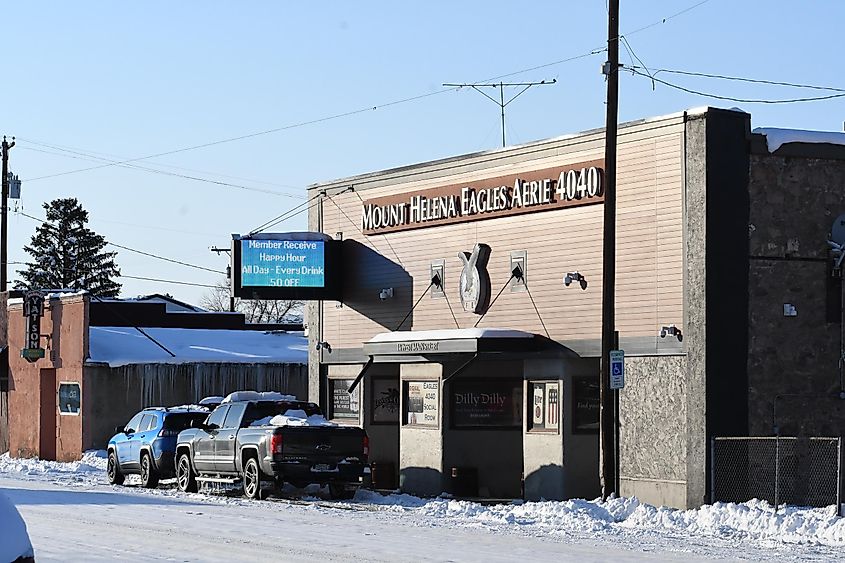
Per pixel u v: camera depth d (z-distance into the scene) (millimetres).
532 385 30828
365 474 29656
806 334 26812
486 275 32000
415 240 34531
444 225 33500
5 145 60344
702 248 25953
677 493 26297
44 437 51469
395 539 20750
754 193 26500
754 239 26453
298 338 55188
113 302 60125
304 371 51281
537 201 30422
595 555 18609
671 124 26828
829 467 26656
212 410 35750
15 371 54094
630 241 27812
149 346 49969
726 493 25719
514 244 31219
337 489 30172
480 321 32125
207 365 49344
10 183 60500
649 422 27094
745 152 26422
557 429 29875
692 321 26125
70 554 18781
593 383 29766
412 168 34625
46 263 114938
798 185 26875
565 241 29734
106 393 47656
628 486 27484
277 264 36344
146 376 48281
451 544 20000
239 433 30469
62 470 43312
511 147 31344
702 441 25797
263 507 27422
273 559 18078
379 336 33812
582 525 23328
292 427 28953
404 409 34562
